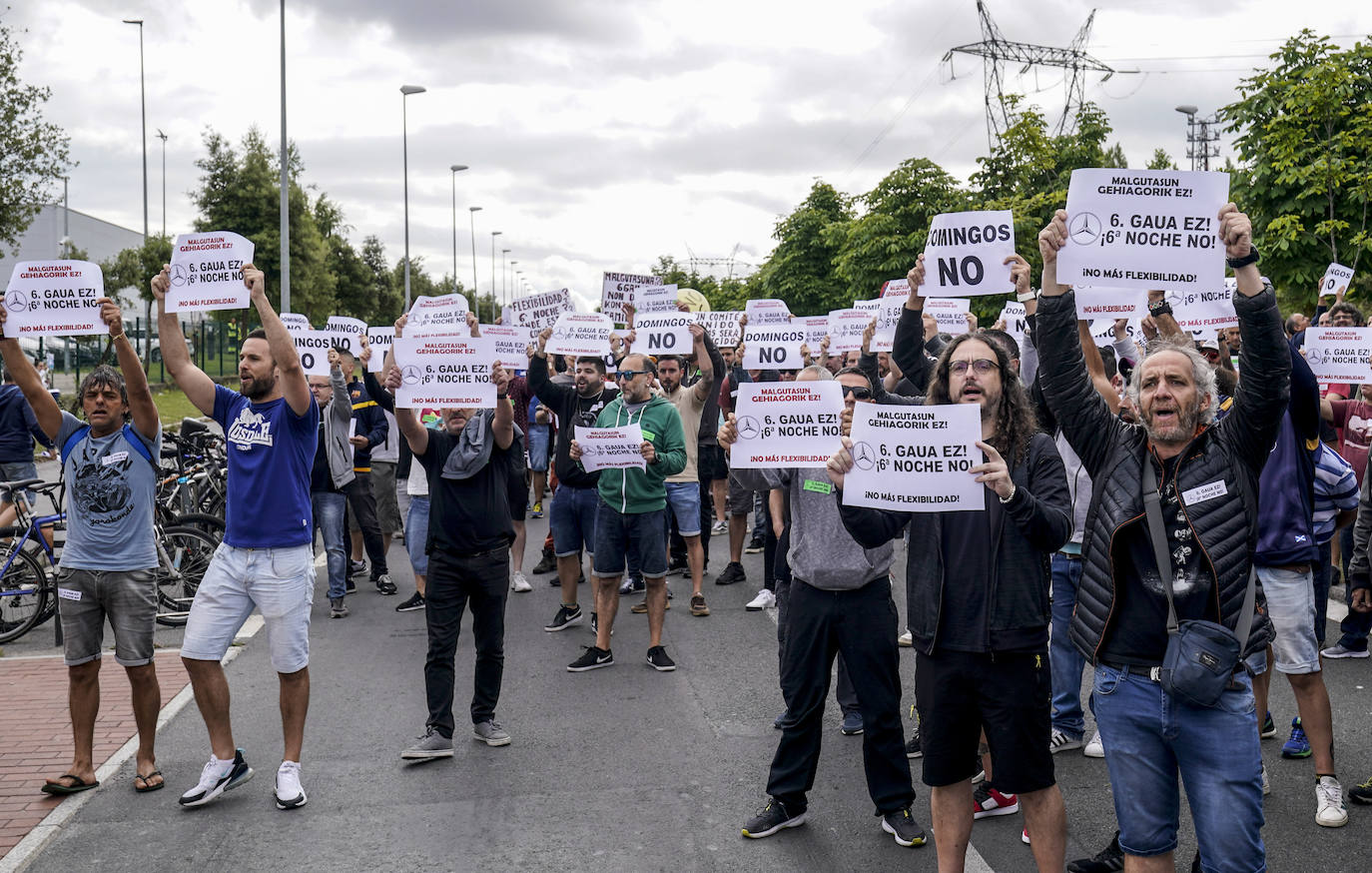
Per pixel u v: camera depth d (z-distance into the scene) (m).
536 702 6.59
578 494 8.32
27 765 5.60
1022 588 3.69
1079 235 3.89
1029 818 3.79
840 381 5.14
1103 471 3.45
